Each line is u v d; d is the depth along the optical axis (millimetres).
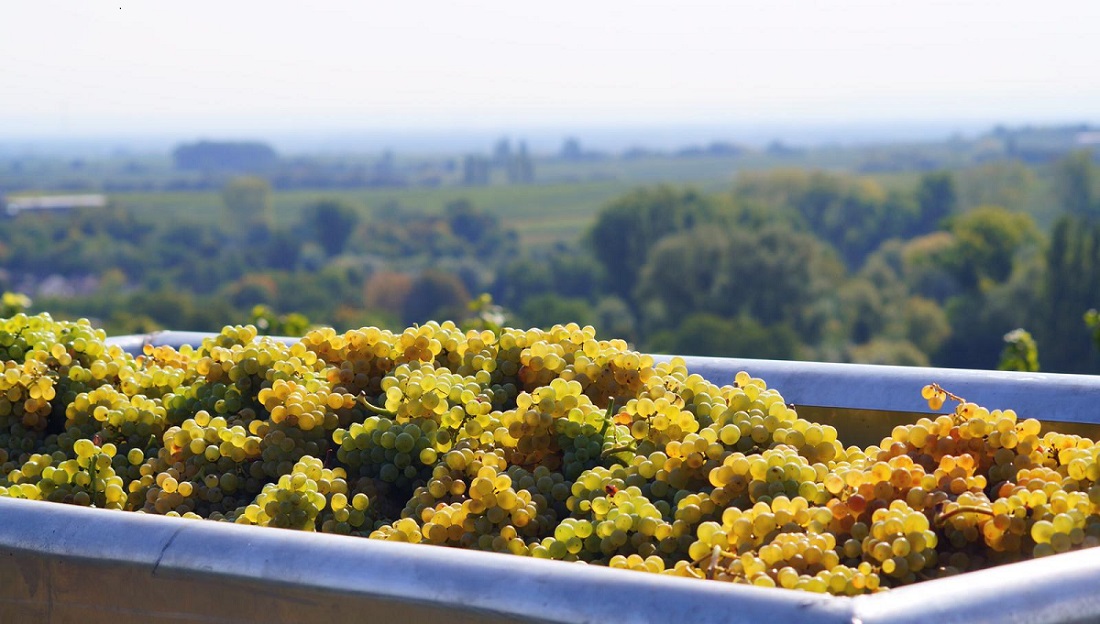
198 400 1935
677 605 943
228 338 2086
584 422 1637
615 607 961
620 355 1844
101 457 1740
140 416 1905
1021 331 5309
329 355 2016
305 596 1094
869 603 902
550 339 1942
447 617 1030
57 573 1233
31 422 2027
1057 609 965
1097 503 1291
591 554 1403
